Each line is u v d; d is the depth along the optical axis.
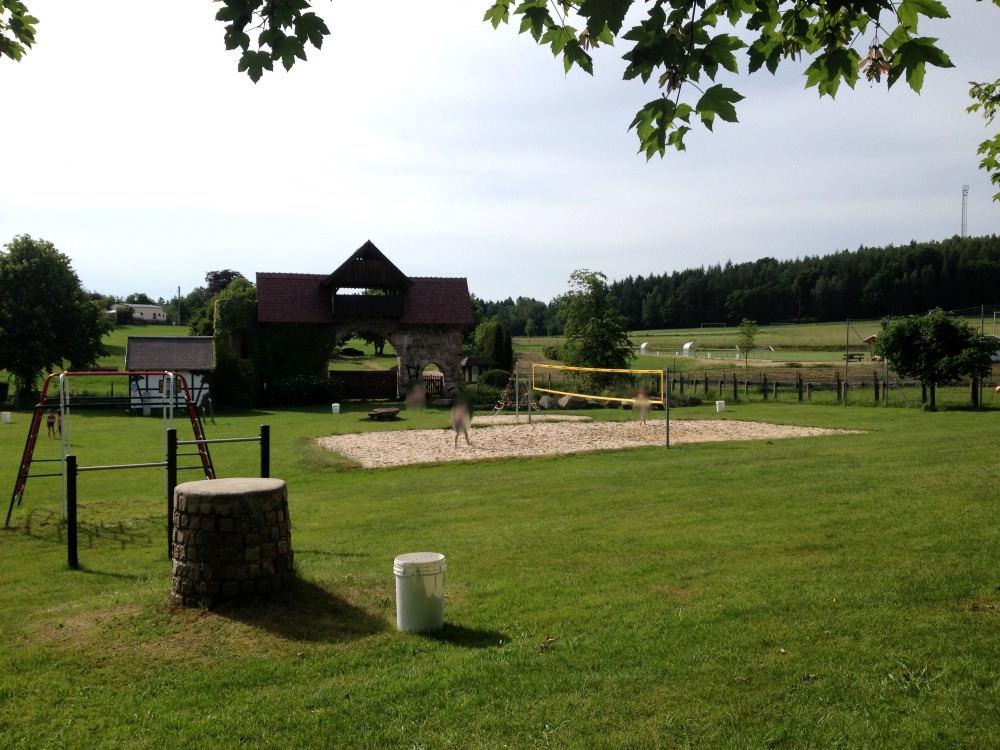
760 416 26.91
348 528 9.92
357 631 5.70
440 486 13.11
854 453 14.23
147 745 4.18
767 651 4.94
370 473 15.55
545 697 4.48
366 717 4.36
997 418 22.77
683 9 3.81
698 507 9.77
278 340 41.97
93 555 9.23
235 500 6.15
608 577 6.82
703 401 35.66
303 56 4.68
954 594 5.75
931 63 3.85
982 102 8.07
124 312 102.31
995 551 6.80
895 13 3.77
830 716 4.09
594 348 41.66
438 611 5.72
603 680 4.64
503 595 6.43
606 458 16.47
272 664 5.13
